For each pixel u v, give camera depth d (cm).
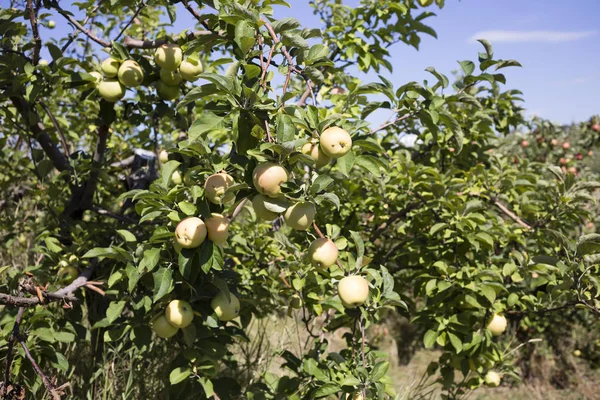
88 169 293
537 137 611
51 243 259
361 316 207
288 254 304
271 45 209
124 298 219
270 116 175
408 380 502
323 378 213
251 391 252
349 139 170
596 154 641
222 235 183
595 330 591
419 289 308
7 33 271
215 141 279
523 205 333
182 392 224
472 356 273
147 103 283
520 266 277
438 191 294
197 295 205
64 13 255
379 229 325
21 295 196
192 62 265
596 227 473
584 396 532
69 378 248
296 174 184
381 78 214
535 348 574
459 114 342
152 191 196
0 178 374
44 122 342
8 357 182
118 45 254
